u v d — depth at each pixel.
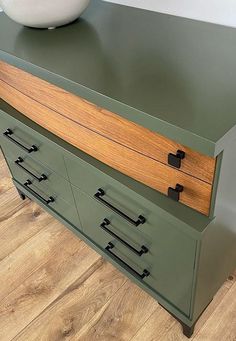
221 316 1.16
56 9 1.01
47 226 1.55
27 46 1.00
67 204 1.30
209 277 1.00
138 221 0.93
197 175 0.71
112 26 1.08
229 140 0.63
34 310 1.25
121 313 1.21
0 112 1.22
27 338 1.18
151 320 1.18
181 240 0.84
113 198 0.99
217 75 0.78
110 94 0.74
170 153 0.73
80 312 1.23
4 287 1.33
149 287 1.14
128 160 0.87
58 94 0.93
